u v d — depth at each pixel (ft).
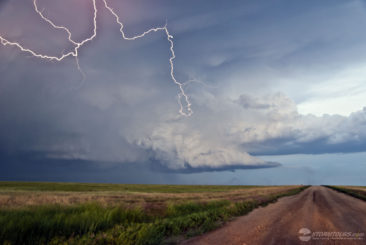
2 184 200.34
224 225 28.50
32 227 20.11
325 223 29.96
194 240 21.01
